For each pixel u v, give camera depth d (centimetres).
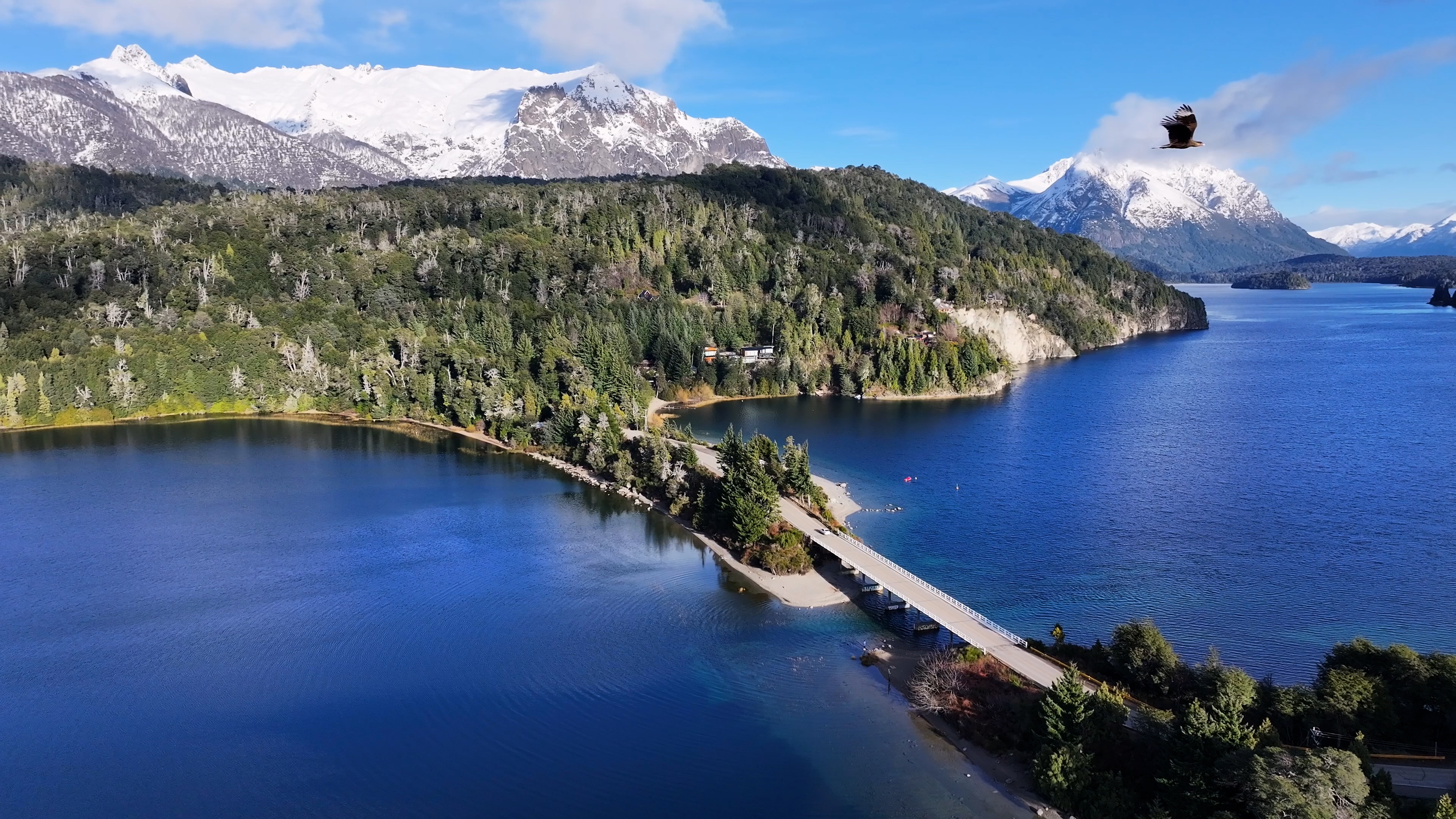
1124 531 15000
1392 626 11306
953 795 8350
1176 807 7306
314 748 9212
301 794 8494
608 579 13538
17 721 9719
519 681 10488
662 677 10569
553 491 18388
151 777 8762
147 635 11700
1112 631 11275
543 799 8388
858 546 13738
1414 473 18088
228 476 19538
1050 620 11638
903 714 9750
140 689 10350
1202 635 11156
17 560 14388
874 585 13000
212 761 9000
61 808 8319
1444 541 14175
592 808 8256
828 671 10675
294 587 13262
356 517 16638
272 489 18525
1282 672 10225
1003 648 10375
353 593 13012
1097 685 9425
